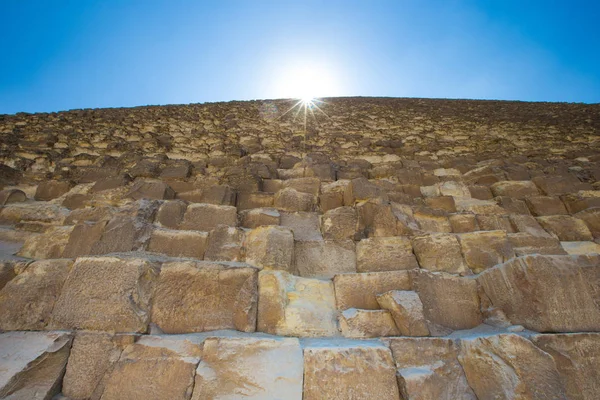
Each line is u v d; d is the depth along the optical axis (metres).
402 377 1.83
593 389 1.80
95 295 2.24
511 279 2.32
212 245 3.00
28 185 4.98
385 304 2.35
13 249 3.31
